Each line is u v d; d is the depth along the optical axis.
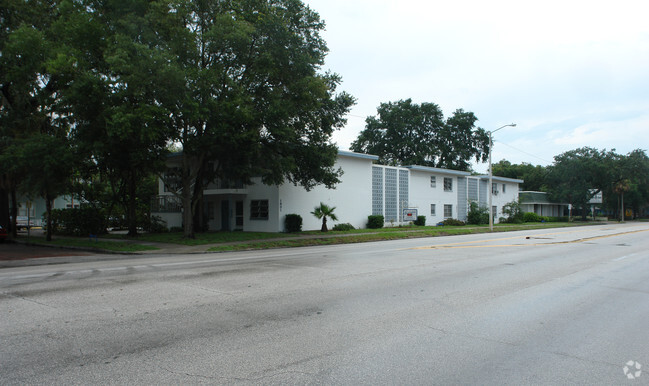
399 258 13.48
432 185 39.88
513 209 49.59
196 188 23.09
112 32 18.45
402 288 8.16
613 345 4.88
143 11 18.47
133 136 17.98
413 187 37.59
